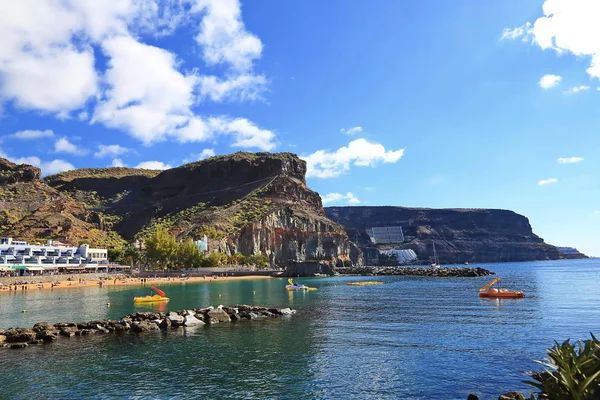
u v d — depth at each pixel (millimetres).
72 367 28016
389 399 21938
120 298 78250
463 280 137000
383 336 37844
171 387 23953
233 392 23078
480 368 27141
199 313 47750
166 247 175375
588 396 11695
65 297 81125
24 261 153625
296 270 186500
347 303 66938
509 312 52094
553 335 36906
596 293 77562
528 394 21922
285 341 35875
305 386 24016
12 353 31906
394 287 106938
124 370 27266
